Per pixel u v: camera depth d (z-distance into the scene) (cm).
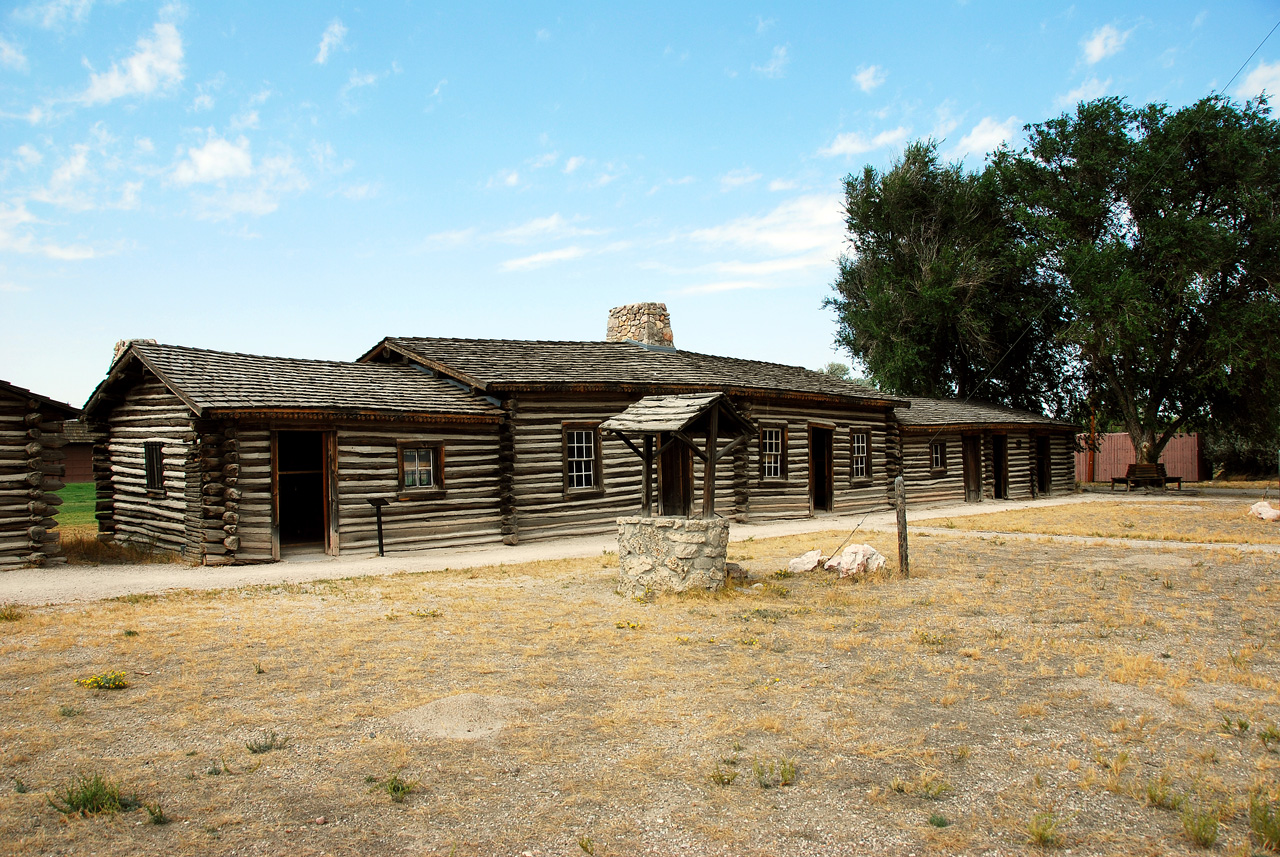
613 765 468
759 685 616
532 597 984
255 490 1301
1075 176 3155
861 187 3800
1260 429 3038
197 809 409
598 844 378
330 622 829
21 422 1233
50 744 491
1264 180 2811
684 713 554
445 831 390
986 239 3484
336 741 501
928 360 3600
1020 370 3622
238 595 984
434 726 524
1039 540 1549
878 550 1420
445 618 854
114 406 1605
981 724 533
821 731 521
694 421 1054
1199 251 2725
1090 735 511
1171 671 641
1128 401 3141
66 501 2842
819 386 2239
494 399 1606
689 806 417
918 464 2581
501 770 461
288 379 1433
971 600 943
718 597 965
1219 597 935
